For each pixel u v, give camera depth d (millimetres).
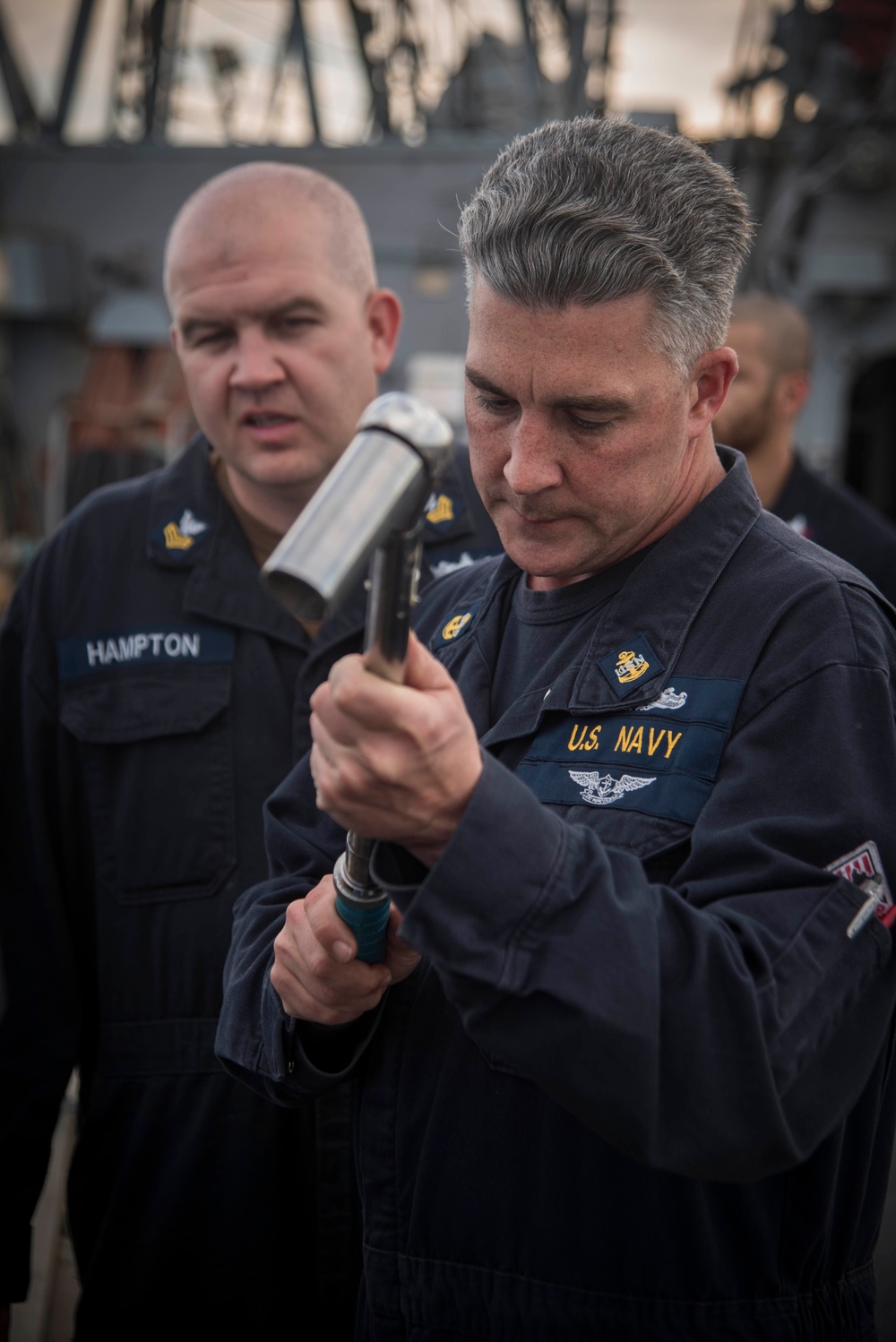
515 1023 864
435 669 831
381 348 2008
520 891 849
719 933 883
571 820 1040
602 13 5449
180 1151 1739
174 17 5801
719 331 1014
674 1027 853
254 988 1188
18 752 1933
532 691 1133
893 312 4820
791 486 2736
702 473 1122
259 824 1787
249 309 1764
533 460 989
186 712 1804
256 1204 1717
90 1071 1907
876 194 4750
